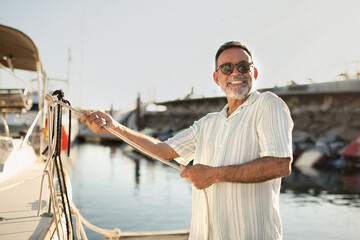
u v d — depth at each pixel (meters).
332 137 27.06
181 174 1.58
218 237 1.58
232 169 1.48
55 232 2.08
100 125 1.78
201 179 1.51
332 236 7.59
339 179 16.12
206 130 1.84
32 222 1.97
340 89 29.33
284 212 9.89
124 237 4.51
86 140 48.22
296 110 32.19
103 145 40.66
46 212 2.18
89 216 8.99
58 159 1.96
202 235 1.68
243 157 1.58
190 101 44.69
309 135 29.16
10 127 7.95
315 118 30.78
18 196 2.72
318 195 12.41
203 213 1.69
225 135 1.67
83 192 12.42
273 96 1.58
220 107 40.94
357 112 28.33
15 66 6.03
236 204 1.54
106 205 10.32
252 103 1.64
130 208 9.98
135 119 49.34
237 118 1.65
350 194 12.56
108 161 23.33
